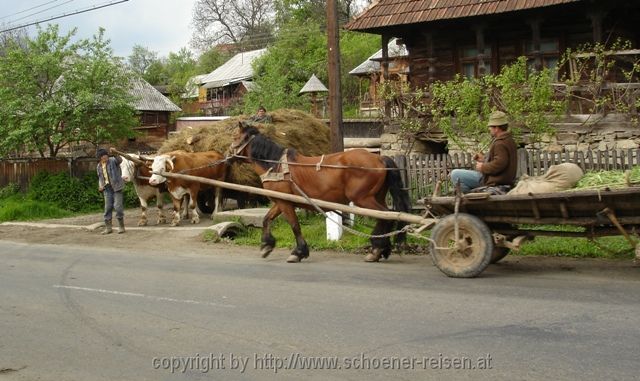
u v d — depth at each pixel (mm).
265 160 11508
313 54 52156
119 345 6836
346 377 5605
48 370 6184
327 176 10828
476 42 20266
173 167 16266
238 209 17406
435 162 14578
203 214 19172
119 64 26562
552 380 5238
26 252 14219
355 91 49312
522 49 19656
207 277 10250
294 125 17359
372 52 51156
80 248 14594
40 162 25562
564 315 6988
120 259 12625
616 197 7953
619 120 15852
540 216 8773
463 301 7820
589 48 17422
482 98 15391
